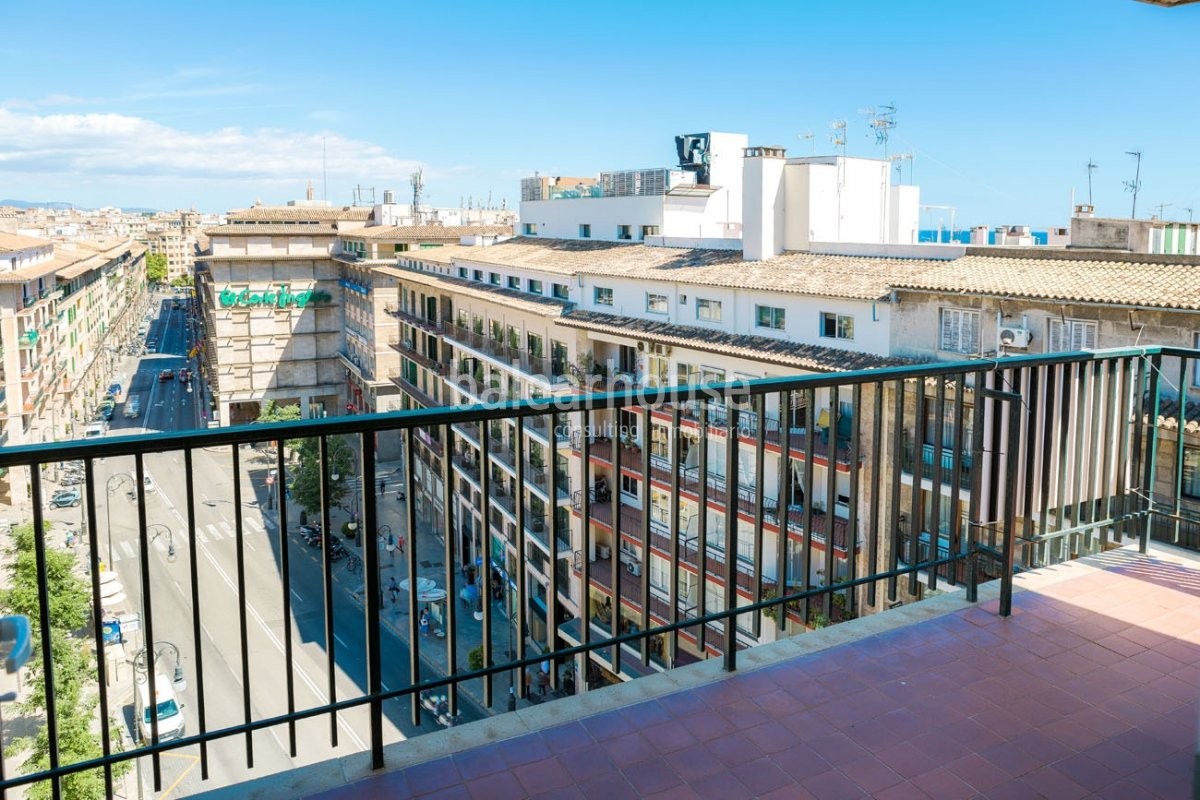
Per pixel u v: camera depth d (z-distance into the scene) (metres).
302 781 3.61
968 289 21.67
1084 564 6.00
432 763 3.74
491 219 121.94
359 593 42.03
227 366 74.69
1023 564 5.82
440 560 43.00
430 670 33.34
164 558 46.75
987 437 5.86
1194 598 5.46
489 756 3.79
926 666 4.60
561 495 30.12
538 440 33.66
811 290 25.34
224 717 31.27
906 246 26.64
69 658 21.95
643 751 3.84
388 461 62.78
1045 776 3.69
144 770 28.09
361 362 69.31
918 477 5.25
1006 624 5.09
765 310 27.14
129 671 33.03
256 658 35.78
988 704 4.24
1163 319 18.72
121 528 51.56
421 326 50.28
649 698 4.25
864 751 3.85
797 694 4.31
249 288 74.50
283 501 3.55
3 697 2.97
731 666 4.53
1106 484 6.07
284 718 3.67
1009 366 5.29
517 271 40.69
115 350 116.81
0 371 56.22
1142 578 5.77
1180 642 4.89
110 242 145.88
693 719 4.08
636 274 32.34
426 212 101.12
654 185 42.44
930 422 21.00
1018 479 6.07
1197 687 4.41
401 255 60.91
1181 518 6.25
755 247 30.50
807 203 30.12
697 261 32.44
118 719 29.64
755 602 4.63
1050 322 20.69
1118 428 6.29
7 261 58.94
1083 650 4.78
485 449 3.86
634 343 31.00
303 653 35.97
